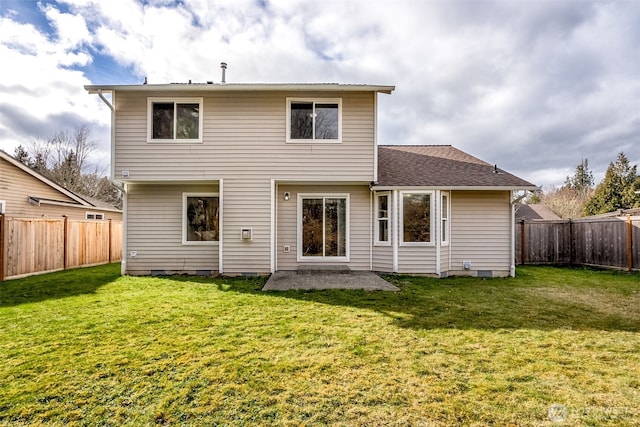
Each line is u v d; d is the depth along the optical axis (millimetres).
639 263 10523
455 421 2561
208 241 10016
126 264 9812
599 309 5816
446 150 12992
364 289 7383
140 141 9344
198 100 9461
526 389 3025
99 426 2502
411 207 9570
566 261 13125
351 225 10078
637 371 3389
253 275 9438
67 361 3584
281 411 2684
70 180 33062
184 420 2572
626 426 2506
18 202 13641
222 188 9438
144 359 3643
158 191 9977
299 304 6078
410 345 4078
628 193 27078
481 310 5723
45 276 9477
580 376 3277
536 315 5422
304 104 9617
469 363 3568
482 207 9891
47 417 2609
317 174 9500
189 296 6707
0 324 4832
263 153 9492
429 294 7000
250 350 3902
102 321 4992
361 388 3033
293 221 10055
